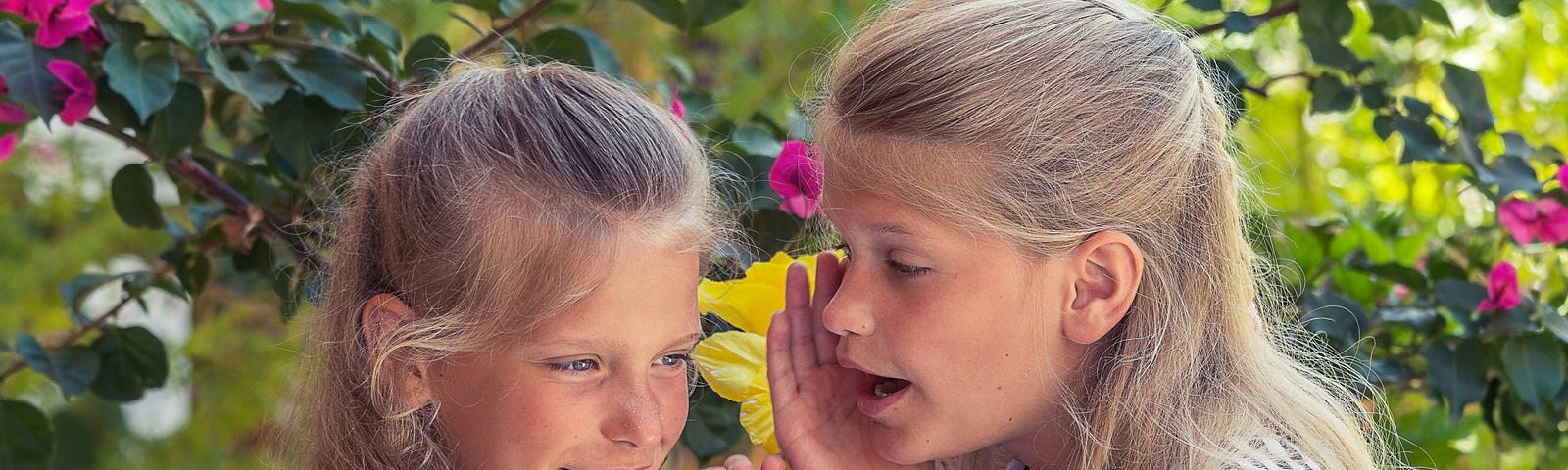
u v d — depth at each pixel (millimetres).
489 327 1442
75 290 1768
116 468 2957
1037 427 1502
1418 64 2418
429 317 1458
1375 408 1702
